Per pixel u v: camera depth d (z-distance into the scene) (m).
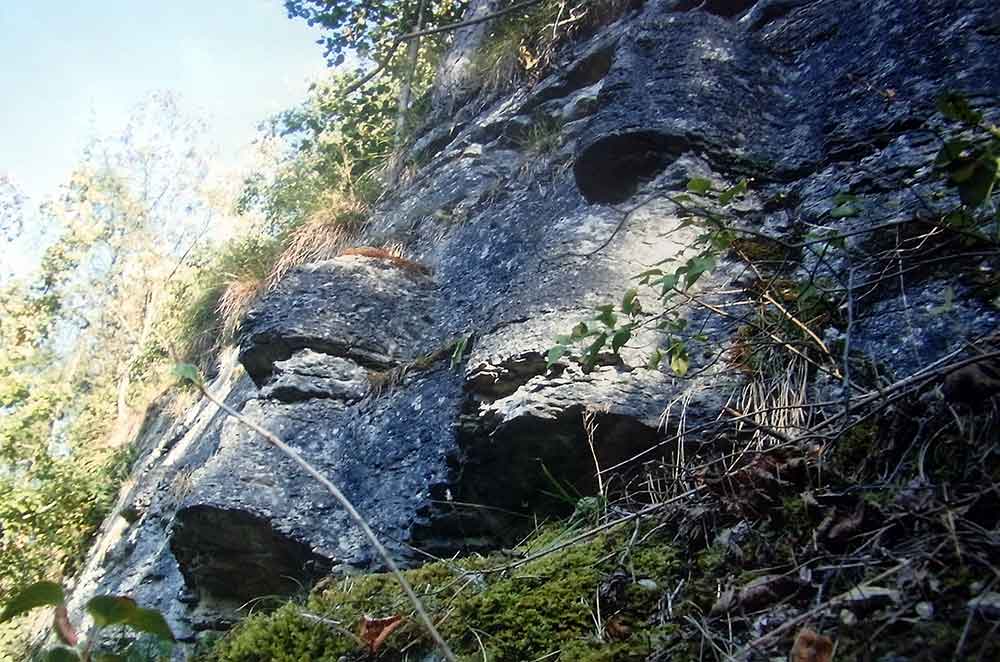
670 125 3.75
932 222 2.60
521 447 3.01
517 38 6.56
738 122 3.83
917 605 1.69
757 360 2.79
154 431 9.38
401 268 4.84
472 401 3.23
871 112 3.53
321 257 6.91
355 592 2.57
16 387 11.84
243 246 8.71
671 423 2.82
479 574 2.46
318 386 4.27
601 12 5.93
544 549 2.54
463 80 7.17
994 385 2.00
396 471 3.69
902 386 2.12
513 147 5.73
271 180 10.75
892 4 3.93
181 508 3.78
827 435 2.19
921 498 1.91
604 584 2.22
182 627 4.09
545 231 4.42
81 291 14.61
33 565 9.11
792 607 1.90
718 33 4.27
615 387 2.93
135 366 11.08
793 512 2.10
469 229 5.07
